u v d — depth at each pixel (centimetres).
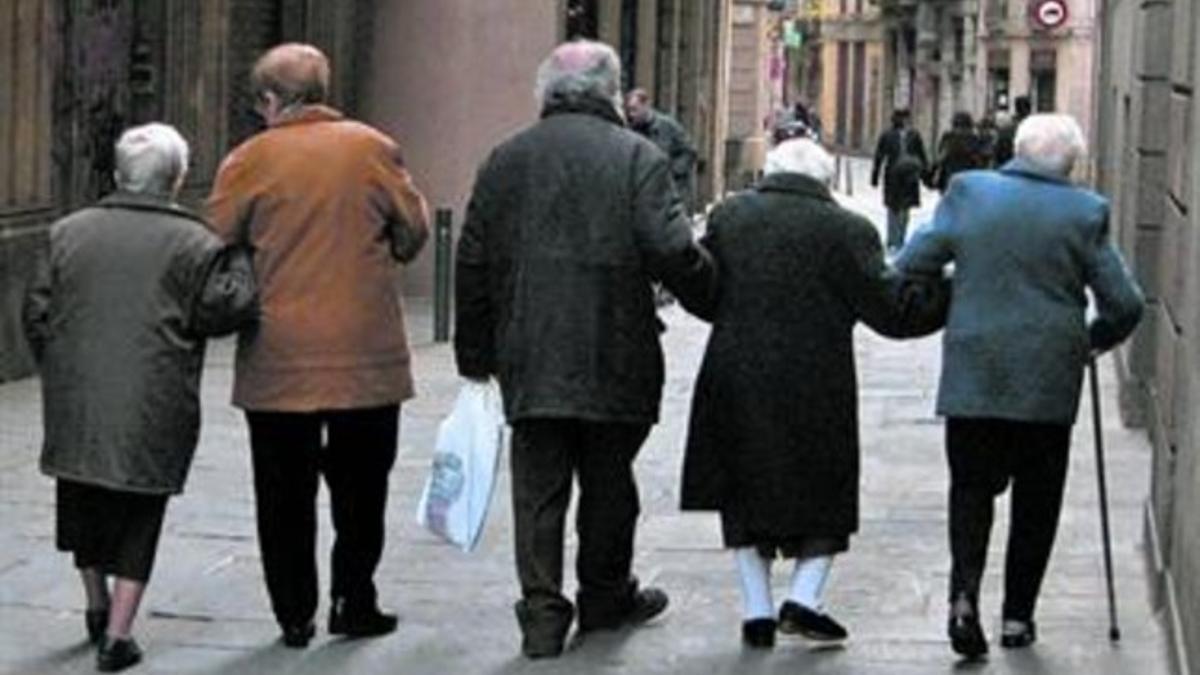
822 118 11031
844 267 984
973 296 965
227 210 962
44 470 945
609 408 966
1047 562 1022
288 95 977
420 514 1062
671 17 4391
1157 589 1072
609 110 985
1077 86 7606
